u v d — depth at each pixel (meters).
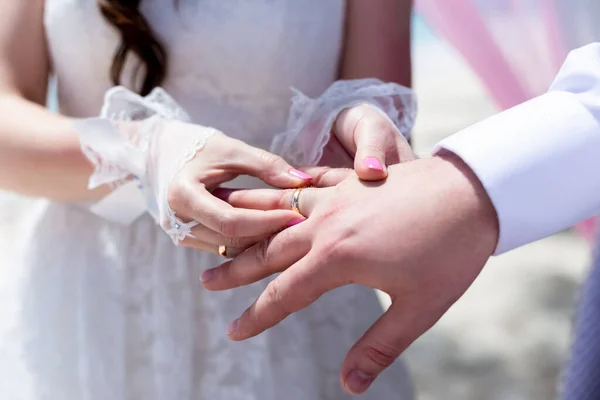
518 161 0.57
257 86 0.79
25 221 0.86
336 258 0.56
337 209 0.58
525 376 1.85
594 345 0.72
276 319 0.59
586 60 0.61
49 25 0.77
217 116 0.79
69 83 0.79
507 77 1.35
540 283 2.27
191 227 0.65
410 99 0.76
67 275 0.76
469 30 1.36
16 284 0.78
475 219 0.56
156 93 0.73
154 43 0.74
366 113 0.69
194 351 0.75
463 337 2.03
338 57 0.84
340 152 0.73
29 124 0.72
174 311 0.75
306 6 0.79
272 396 0.74
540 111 0.59
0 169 0.73
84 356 0.73
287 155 0.73
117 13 0.73
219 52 0.77
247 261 0.61
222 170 0.66
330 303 0.80
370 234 0.56
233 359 0.75
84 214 0.78
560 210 0.58
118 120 0.72
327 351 0.80
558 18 1.26
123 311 0.75
